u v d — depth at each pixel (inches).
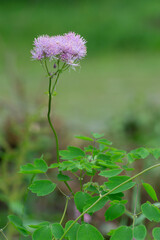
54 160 59.0
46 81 72.8
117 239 25.1
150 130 79.7
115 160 29.7
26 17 277.4
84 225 25.7
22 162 45.0
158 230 25.5
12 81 79.0
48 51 27.8
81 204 27.4
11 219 28.0
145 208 26.2
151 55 197.6
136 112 85.2
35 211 48.1
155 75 146.6
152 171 45.3
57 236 26.2
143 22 262.4
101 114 96.8
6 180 42.3
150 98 100.4
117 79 141.8
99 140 30.0
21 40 222.4
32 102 69.7
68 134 66.0
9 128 60.3
